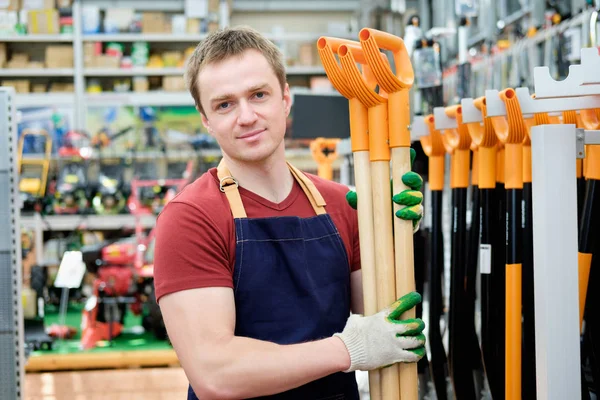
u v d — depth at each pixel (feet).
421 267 8.34
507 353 5.49
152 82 29.04
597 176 5.06
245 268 4.67
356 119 4.75
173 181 22.36
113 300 18.13
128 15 28.32
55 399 12.98
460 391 6.71
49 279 24.76
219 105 4.60
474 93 9.73
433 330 7.39
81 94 27.89
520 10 12.76
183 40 28.60
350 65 4.48
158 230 4.64
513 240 5.46
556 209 4.30
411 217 4.65
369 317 4.50
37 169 28.43
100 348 17.58
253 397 4.53
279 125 4.70
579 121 5.22
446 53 12.22
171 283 4.43
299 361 4.26
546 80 4.58
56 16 27.96
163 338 18.53
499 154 6.26
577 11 10.30
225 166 4.99
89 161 25.40
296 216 4.90
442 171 7.21
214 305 4.40
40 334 17.47
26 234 22.95
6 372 8.56
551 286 4.30
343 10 30.91
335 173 23.24
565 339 4.31
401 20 16.47
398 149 4.67
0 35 27.73
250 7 30.30
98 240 25.66
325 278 4.96
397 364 4.60
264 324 4.69
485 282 6.16
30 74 27.94
